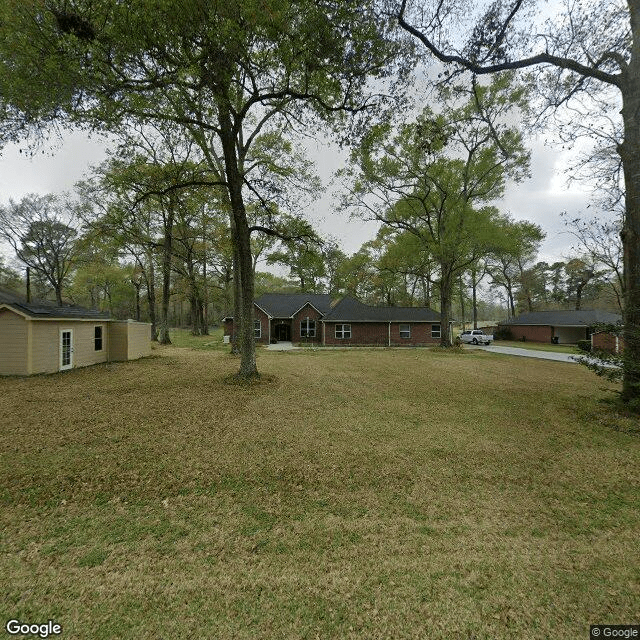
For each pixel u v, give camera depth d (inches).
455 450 198.1
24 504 137.3
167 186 478.6
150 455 184.7
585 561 106.8
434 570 102.4
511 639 79.8
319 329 1181.1
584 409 286.8
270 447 198.5
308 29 243.8
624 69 279.6
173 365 521.0
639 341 276.4
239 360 585.6
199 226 931.3
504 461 183.6
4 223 1070.4
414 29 285.7
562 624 83.9
